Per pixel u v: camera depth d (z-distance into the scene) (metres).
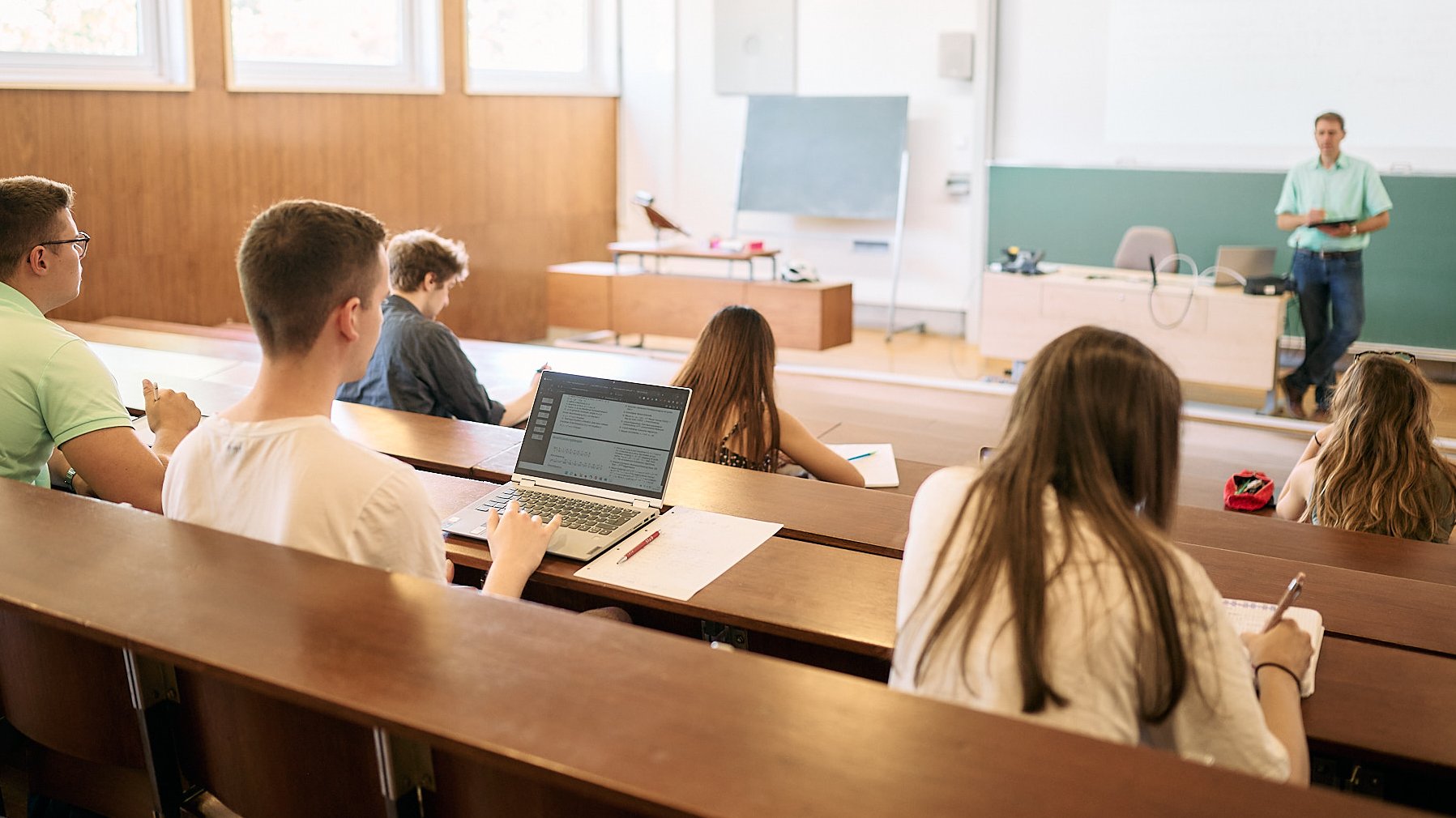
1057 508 1.15
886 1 8.23
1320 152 6.68
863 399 5.70
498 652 1.10
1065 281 6.40
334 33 7.23
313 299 1.46
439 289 3.46
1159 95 7.51
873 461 3.13
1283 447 5.40
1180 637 1.09
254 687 1.07
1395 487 2.66
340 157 7.18
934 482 1.28
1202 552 1.96
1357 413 2.69
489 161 8.17
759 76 8.70
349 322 1.50
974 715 0.97
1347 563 2.36
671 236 9.26
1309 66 7.05
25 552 1.36
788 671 1.05
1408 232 6.81
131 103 6.08
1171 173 7.41
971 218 8.20
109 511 1.49
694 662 1.07
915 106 8.29
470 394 3.32
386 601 1.21
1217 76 7.32
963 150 8.18
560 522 1.87
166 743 1.33
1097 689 1.10
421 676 1.05
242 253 1.47
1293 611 1.62
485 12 8.25
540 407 2.13
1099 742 0.93
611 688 1.03
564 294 7.94
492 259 8.32
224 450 1.51
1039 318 6.50
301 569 1.30
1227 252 6.05
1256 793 0.87
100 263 6.04
